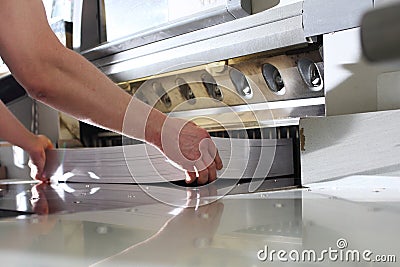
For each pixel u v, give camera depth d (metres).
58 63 0.71
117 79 1.26
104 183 1.08
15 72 0.71
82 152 1.17
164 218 0.47
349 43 0.74
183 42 1.06
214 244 0.32
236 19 0.94
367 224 0.37
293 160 0.98
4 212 0.63
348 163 0.68
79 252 0.31
